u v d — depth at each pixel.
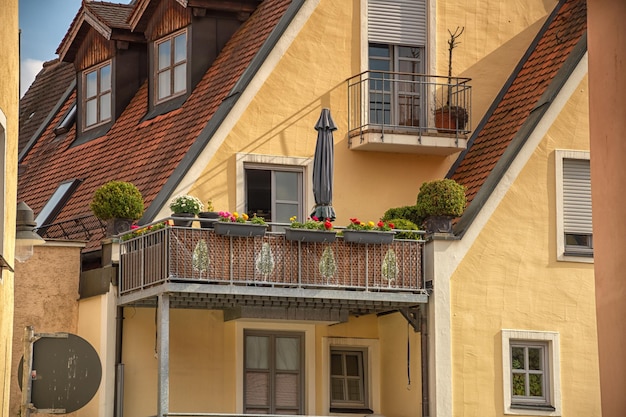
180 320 25.56
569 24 28.47
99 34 31.02
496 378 25.55
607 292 18.00
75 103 32.91
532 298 25.95
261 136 26.64
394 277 25.23
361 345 26.83
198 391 25.50
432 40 28.30
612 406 17.80
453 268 25.56
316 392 26.34
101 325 24.92
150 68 29.62
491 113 28.47
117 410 24.66
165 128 28.16
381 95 27.89
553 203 26.31
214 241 24.17
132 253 24.77
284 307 25.38
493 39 28.81
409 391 25.95
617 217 17.89
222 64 28.30
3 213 19.55
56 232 28.17
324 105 27.25
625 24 17.89
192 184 25.97
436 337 25.30
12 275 20.67
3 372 19.72
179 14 29.05
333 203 27.16
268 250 24.45
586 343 26.11
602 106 18.31
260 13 28.61
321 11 27.47
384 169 27.59
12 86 20.27
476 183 27.06
